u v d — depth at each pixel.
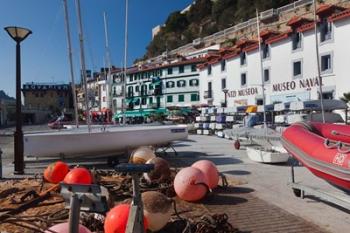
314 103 23.42
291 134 8.88
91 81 90.38
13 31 11.21
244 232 5.78
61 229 3.88
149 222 5.39
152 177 8.40
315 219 6.43
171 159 14.15
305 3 53.16
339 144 7.06
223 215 5.88
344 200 6.45
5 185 9.23
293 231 5.82
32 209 6.88
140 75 76.38
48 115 106.88
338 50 29.58
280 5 69.81
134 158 9.98
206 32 90.75
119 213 4.88
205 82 49.31
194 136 28.39
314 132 9.03
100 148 12.59
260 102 38.22
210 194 7.77
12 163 14.02
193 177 7.41
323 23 31.03
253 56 39.16
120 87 79.56
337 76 29.66
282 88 35.28
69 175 7.81
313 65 31.75
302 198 7.79
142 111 53.12
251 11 75.88
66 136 12.30
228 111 29.67
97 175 9.31
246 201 7.59
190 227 5.47
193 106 56.44
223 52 44.81
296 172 10.95
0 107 81.00
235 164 12.68
